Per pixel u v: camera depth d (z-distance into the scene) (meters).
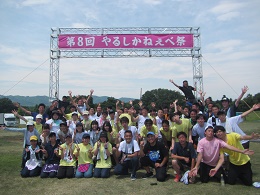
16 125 35.84
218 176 5.63
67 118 9.20
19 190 5.41
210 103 8.22
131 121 8.41
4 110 57.97
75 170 6.59
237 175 5.33
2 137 17.23
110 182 5.90
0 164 7.84
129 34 15.70
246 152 4.97
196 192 5.02
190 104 10.34
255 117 34.91
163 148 6.12
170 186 5.49
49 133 7.11
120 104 10.21
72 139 6.79
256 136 5.26
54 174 6.39
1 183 5.93
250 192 4.92
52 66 16.16
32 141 6.68
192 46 15.67
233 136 5.38
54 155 6.72
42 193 5.20
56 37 15.98
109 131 7.32
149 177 6.28
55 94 15.49
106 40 15.70
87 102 10.14
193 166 5.80
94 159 6.75
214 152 5.43
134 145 6.35
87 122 8.25
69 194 5.11
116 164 6.88
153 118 8.22
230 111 6.79
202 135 6.79
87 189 5.39
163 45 15.64
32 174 6.48
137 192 5.15
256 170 6.58
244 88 6.51
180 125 6.90
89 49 15.73
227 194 4.84
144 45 15.65
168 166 7.45
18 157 9.02
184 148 5.96
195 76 15.99
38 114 8.20
